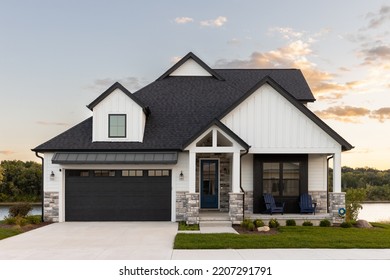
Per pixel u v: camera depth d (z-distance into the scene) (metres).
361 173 48.91
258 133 20.12
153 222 20.17
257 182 21.23
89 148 20.39
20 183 51.91
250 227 17.55
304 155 21.38
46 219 20.44
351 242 14.36
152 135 21.23
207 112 22.66
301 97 23.03
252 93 20.17
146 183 20.66
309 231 17.11
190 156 19.25
